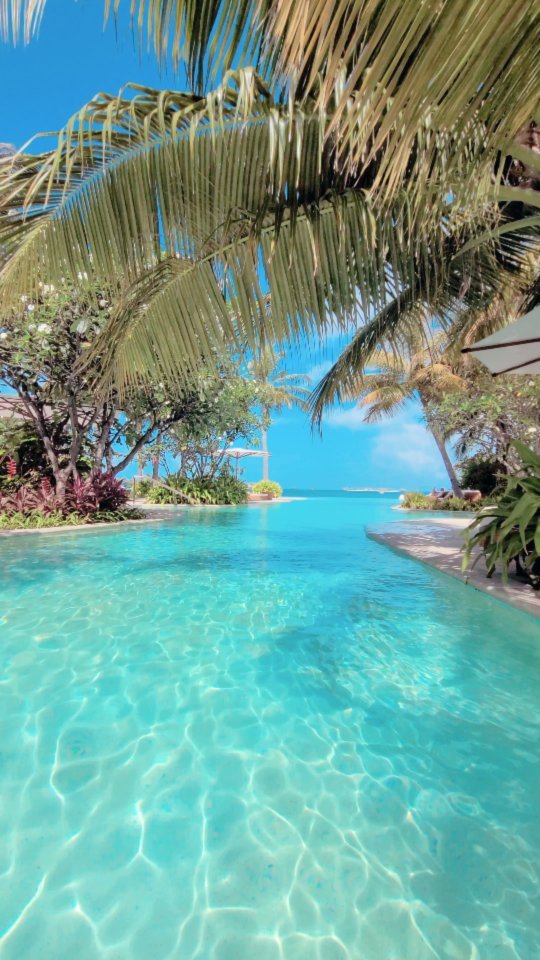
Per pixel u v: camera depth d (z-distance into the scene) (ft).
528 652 8.66
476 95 3.31
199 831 4.24
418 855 3.94
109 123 7.71
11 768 5.12
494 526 13.53
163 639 9.34
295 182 8.88
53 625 10.21
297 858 3.95
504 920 3.33
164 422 37.47
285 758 5.35
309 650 8.77
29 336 25.20
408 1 2.83
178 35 7.48
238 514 45.80
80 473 35.45
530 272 16.70
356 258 10.92
